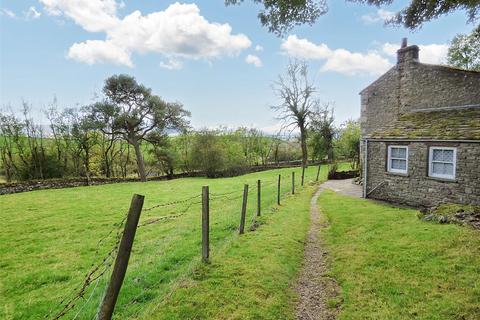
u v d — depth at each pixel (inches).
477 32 440.5
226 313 189.6
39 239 433.7
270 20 332.5
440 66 669.9
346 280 242.4
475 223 338.0
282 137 1863.9
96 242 411.2
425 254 272.8
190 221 486.3
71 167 1562.5
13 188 1041.5
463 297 199.8
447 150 544.1
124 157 1893.5
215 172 1702.8
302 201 630.5
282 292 222.4
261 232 370.3
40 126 1448.1
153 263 294.0
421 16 374.3
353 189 854.5
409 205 605.3
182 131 1768.0
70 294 243.1
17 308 223.6
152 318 182.1
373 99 849.5
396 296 209.9
